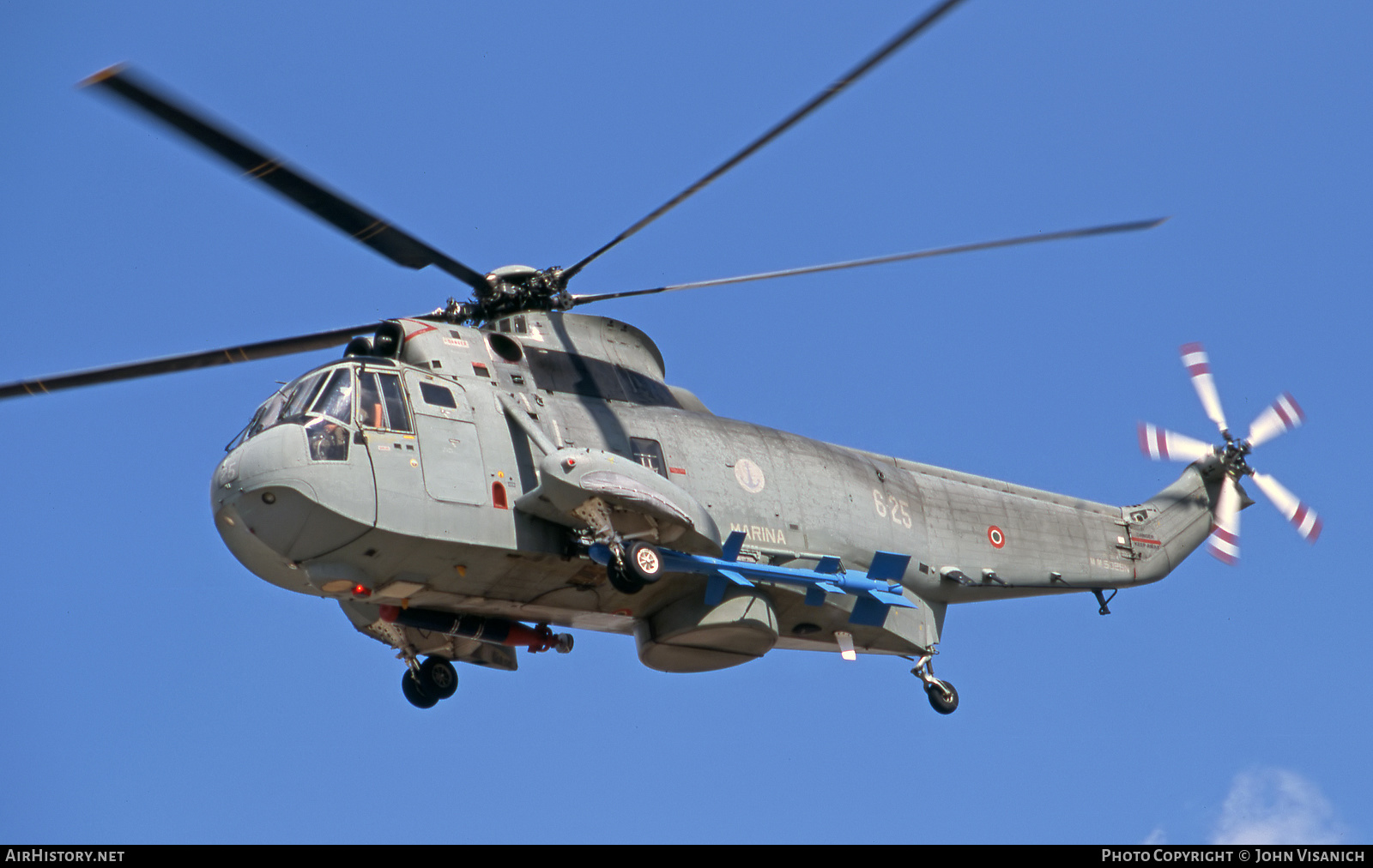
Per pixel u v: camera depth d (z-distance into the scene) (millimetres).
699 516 63094
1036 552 82438
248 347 59625
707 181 58906
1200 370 93500
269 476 56250
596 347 68812
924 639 75875
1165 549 88875
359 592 59906
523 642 66688
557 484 59469
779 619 71312
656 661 69250
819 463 73625
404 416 59750
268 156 51188
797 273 61250
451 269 63594
